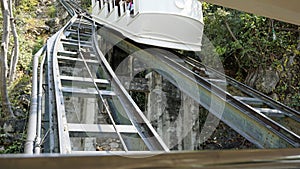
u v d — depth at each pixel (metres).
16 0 11.99
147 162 0.49
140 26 4.97
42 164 0.45
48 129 2.92
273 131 3.04
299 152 0.58
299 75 5.42
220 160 0.52
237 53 6.36
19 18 10.89
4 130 5.83
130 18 5.43
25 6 12.42
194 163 0.51
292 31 5.54
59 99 3.52
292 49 5.48
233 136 5.52
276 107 3.92
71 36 7.60
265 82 5.78
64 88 3.98
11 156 0.47
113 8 6.59
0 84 6.49
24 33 10.35
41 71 4.23
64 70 5.16
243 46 5.96
